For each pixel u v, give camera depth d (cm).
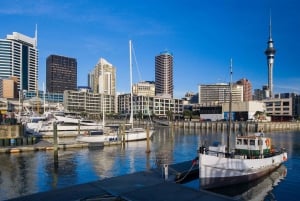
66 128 9475
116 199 2092
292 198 2894
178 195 2184
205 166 2922
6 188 3016
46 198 2109
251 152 3628
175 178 3028
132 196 2156
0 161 4544
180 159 5012
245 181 3250
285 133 12988
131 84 8288
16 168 4025
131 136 7638
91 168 4075
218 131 13788
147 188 2372
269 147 3884
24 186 3095
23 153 5366
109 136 6969
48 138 8206
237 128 14325
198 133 12194
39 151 5619
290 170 4188
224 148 3562
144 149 6191
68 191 2291
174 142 8019
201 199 2092
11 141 6022
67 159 4788
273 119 19850
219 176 3011
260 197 2927
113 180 2669
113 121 16862
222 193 3031
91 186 2442
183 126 16788
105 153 5519
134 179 2717
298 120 19525
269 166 3672
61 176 3566
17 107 15488
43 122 8912
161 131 13375
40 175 3609
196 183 3238
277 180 3588
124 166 4250
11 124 6469
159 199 2088
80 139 6769
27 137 6334
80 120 10019
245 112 19000
